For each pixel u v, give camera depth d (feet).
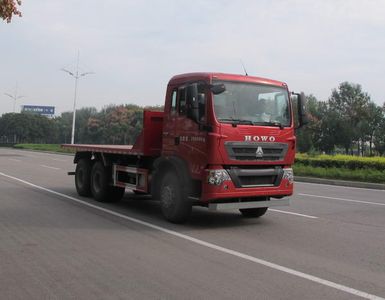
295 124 31.83
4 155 138.41
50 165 90.38
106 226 28.91
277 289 17.06
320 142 225.35
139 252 22.35
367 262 21.04
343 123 221.66
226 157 27.58
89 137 261.03
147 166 34.47
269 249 23.29
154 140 33.32
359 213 35.99
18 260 20.76
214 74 28.14
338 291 16.96
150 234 26.63
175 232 27.30
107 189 39.11
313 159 80.69
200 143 27.96
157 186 31.71
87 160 42.96
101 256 21.56
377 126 227.40
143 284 17.53
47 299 15.96
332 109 232.53
